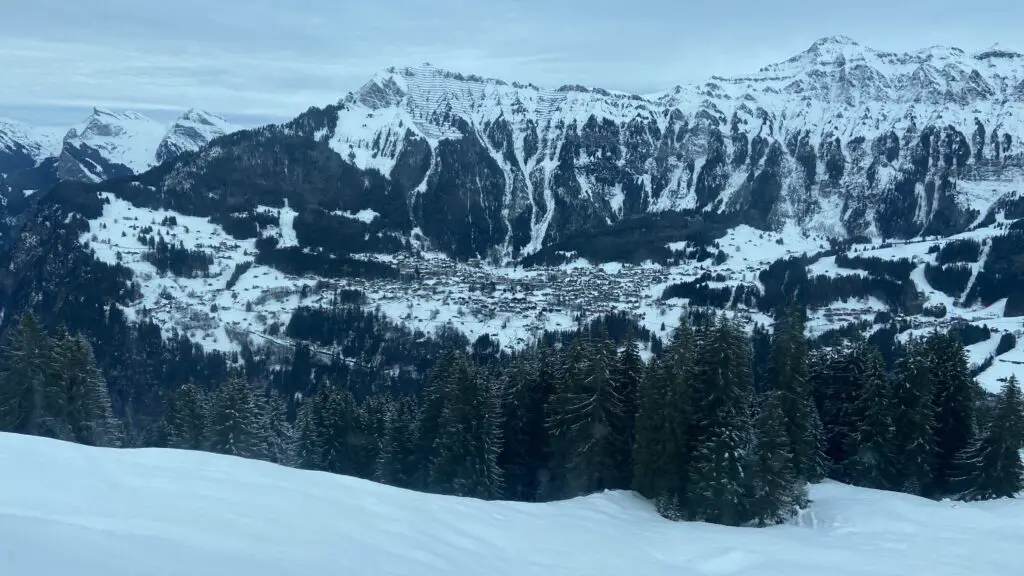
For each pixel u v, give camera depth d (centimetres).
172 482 1563
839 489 3366
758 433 2947
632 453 3362
